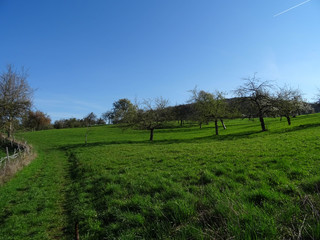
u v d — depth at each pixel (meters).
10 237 5.80
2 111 28.38
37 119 78.12
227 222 4.29
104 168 13.53
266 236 3.72
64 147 33.06
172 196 6.78
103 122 127.06
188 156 14.84
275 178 7.32
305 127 29.62
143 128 38.00
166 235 4.54
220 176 8.66
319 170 7.78
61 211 7.63
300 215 4.17
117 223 5.71
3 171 12.57
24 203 8.47
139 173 10.91
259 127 43.00
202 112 41.28
